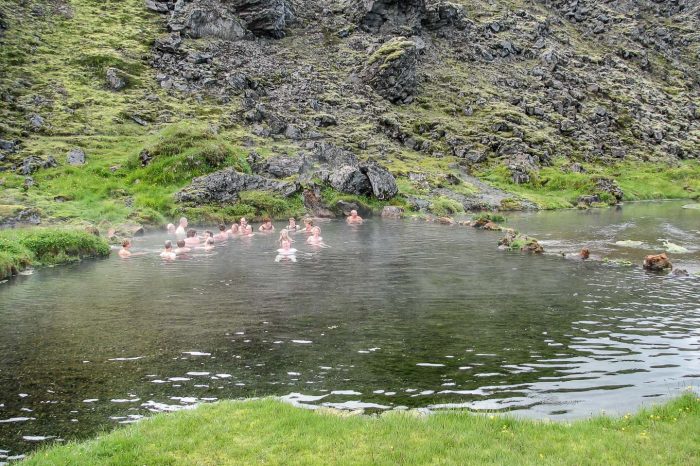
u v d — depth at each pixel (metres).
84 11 81.81
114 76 66.44
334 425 9.70
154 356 13.92
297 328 16.16
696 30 137.25
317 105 74.50
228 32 85.81
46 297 20.34
